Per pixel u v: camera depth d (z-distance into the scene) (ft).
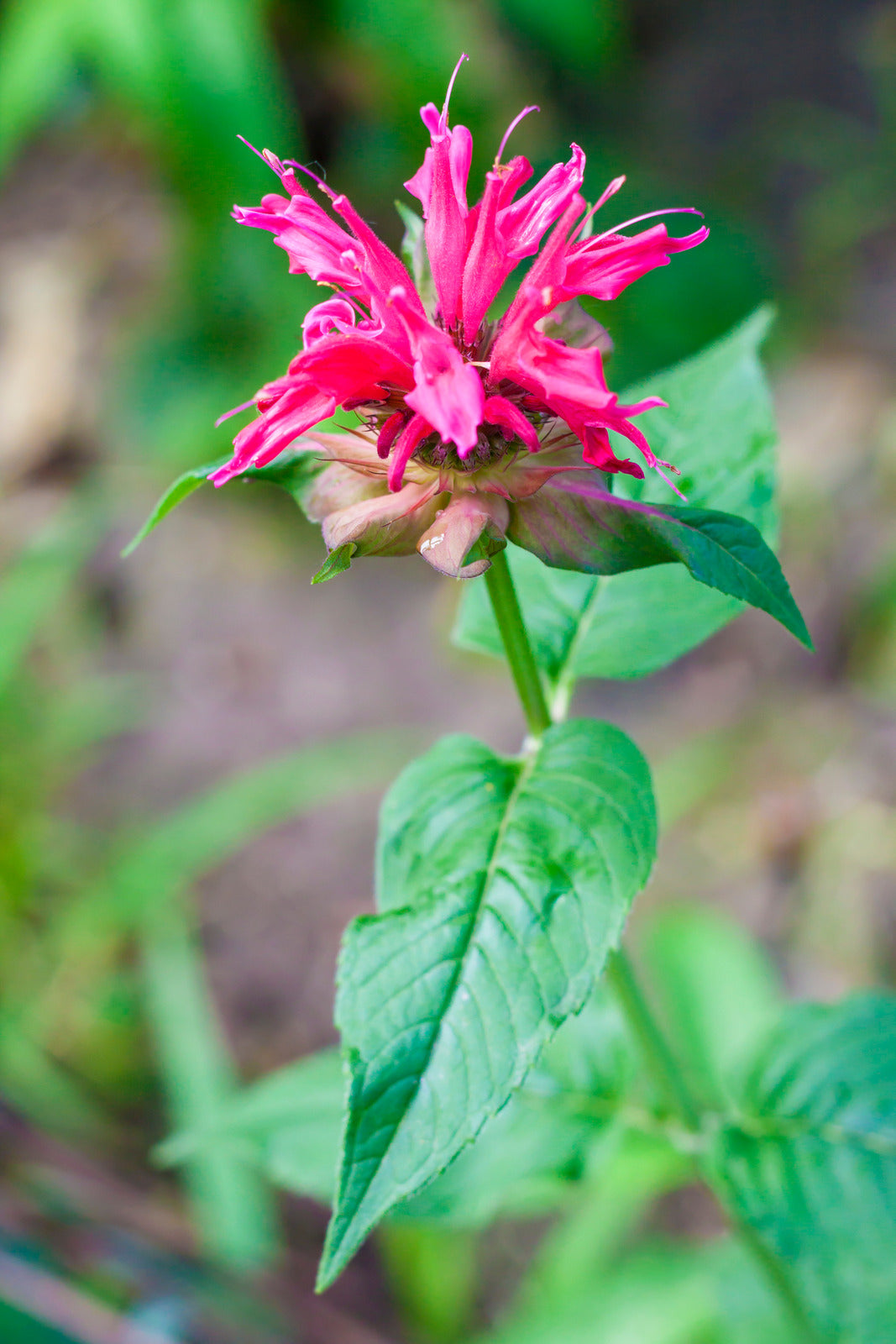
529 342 1.33
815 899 2.32
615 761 1.37
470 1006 1.31
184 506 3.41
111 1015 2.34
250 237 3.29
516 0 3.93
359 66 3.58
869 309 3.44
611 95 4.30
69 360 3.67
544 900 1.33
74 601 3.23
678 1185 2.05
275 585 3.25
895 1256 1.47
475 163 3.59
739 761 2.59
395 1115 1.30
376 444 1.38
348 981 1.32
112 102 3.85
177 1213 1.96
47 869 2.54
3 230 4.14
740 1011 1.88
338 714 2.92
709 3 4.67
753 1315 1.71
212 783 2.82
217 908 2.60
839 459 2.98
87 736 2.80
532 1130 1.53
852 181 3.78
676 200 3.70
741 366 1.49
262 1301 1.82
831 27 4.42
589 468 1.36
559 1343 1.76
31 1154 1.91
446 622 3.05
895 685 2.57
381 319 1.34
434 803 1.38
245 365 3.42
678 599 1.48
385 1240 2.07
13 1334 1.69
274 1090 1.56
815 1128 1.50
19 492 3.49
